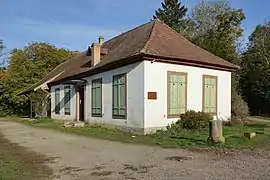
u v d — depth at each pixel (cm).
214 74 2022
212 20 4988
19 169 904
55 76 3169
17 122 3103
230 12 4838
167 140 1405
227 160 973
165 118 1731
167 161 971
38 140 1580
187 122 1700
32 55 5128
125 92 1823
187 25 5300
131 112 1762
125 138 1533
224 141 1291
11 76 4675
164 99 1734
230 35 4559
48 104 3312
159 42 1880
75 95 2580
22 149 1293
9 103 4694
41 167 932
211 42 3488
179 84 1812
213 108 2012
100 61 2222
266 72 3834
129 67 1791
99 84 2141
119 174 823
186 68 1850
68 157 1084
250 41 4828
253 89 3912
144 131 1650
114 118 1938
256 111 3891
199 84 1923
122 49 2084
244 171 825
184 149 1184
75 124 2217
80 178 795
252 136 1456
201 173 809
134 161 986
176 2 5831
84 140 1513
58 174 843
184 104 1831
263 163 924
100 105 2123
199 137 1455
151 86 1688
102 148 1256
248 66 4153
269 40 4253
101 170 877
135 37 2152
